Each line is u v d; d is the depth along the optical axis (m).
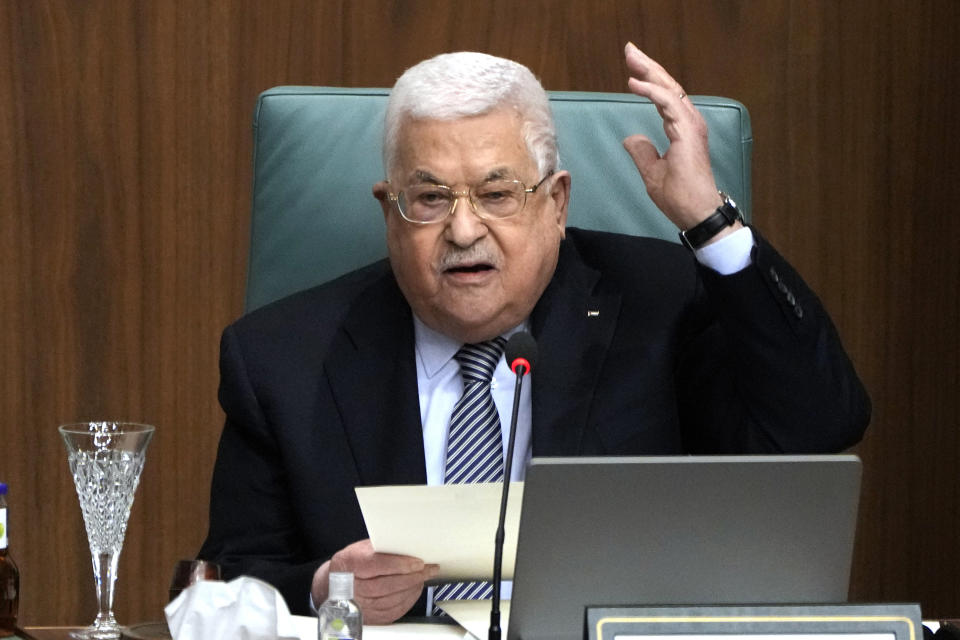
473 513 5.17
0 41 10.70
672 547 4.67
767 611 4.38
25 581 10.90
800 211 11.34
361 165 7.97
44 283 10.84
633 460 4.56
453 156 6.79
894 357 11.48
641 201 8.11
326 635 4.39
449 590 6.81
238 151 10.95
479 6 11.02
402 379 7.18
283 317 7.45
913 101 11.36
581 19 11.06
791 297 6.71
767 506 4.66
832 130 11.31
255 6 10.91
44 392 10.88
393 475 7.00
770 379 6.80
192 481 11.06
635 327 7.39
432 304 6.98
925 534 11.58
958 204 11.44
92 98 10.82
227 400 7.36
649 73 7.13
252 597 4.31
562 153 8.09
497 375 7.19
